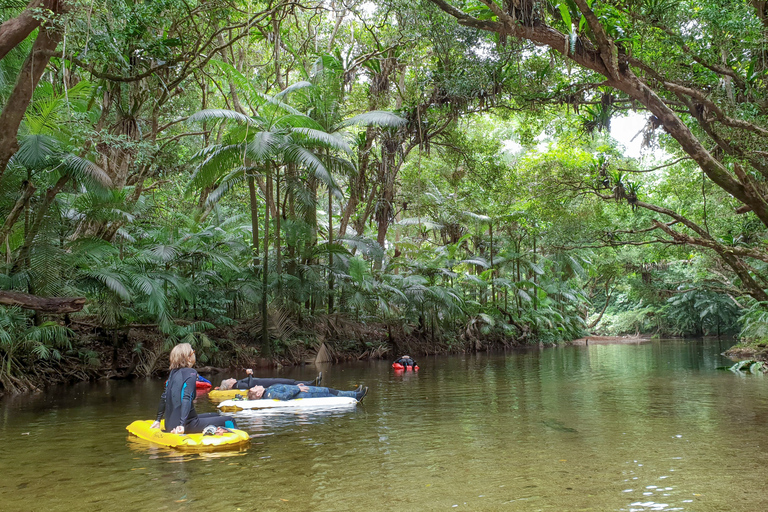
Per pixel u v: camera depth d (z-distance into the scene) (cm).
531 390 1045
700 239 1461
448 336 2519
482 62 1508
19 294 830
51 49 877
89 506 378
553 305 3544
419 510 364
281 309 1705
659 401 880
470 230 2981
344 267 1848
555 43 1030
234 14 1535
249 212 2397
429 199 2612
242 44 2066
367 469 473
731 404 838
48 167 938
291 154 1532
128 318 1334
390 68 1922
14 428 678
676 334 4003
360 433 632
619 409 802
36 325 1096
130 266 1296
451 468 475
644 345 2994
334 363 1822
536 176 1909
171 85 1329
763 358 1738
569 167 1734
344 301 1938
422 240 2862
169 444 573
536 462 494
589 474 452
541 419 722
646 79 1248
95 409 828
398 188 2636
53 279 964
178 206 1720
